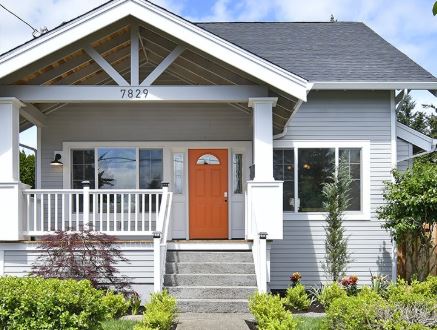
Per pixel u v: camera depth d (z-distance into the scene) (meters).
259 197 9.47
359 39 14.20
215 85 9.83
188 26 9.02
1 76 8.89
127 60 11.50
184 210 12.76
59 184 12.34
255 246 9.38
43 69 9.66
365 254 12.10
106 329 6.98
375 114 12.30
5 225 9.19
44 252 9.30
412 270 11.41
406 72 12.27
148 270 9.41
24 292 5.51
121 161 12.58
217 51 9.06
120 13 8.95
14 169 9.32
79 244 8.71
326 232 11.66
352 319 5.23
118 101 9.47
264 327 6.76
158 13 8.99
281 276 12.01
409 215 10.81
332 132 12.26
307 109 12.29
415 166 11.34
